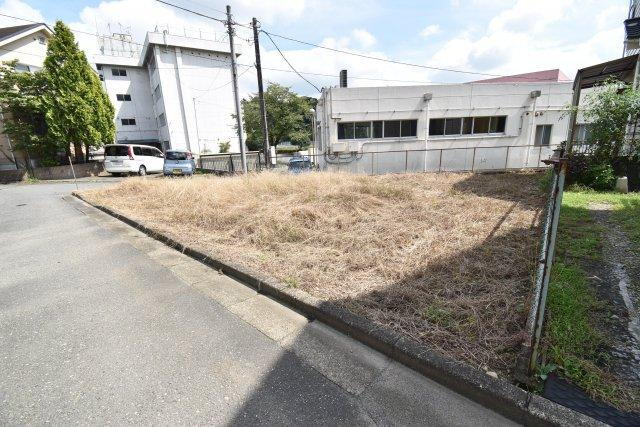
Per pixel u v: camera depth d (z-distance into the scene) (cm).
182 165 1455
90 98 1609
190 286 305
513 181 854
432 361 178
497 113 1173
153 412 159
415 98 1145
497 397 154
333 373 184
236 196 619
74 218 628
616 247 343
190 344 213
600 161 711
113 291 296
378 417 153
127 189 865
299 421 152
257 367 190
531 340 165
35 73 1477
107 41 2780
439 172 1133
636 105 661
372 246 372
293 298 260
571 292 240
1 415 158
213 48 2484
